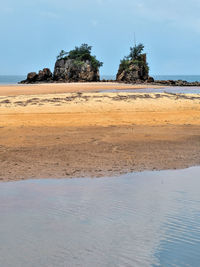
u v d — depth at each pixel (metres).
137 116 20.66
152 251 4.50
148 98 26.14
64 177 8.91
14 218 5.72
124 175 9.18
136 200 6.86
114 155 11.62
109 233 5.11
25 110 21.44
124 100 25.08
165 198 7.00
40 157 11.23
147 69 145.38
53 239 4.86
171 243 4.80
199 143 13.86
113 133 15.81
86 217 5.82
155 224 5.50
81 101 24.33
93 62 148.75
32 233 5.08
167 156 11.59
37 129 16.58
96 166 10.15
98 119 19.52
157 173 9.45
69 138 14.52
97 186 8.03
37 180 8.59
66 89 53.50
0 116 19.67
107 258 4.30
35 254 4.40
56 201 6.75
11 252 4.45
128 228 5.33
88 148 12.66
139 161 10.84
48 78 151.88
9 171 9.48
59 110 21.69
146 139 14.52
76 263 4.18
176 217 5.86
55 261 4.21
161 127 17.66
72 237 4.95
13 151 12.09
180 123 18.98
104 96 26.19
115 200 6.84
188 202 6.75
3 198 6.96
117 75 146.88
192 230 5.29
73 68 147.88
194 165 10.47
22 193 7.38
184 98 26.92
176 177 9.02
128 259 4.31
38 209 6.23
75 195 7.21
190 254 4.48
